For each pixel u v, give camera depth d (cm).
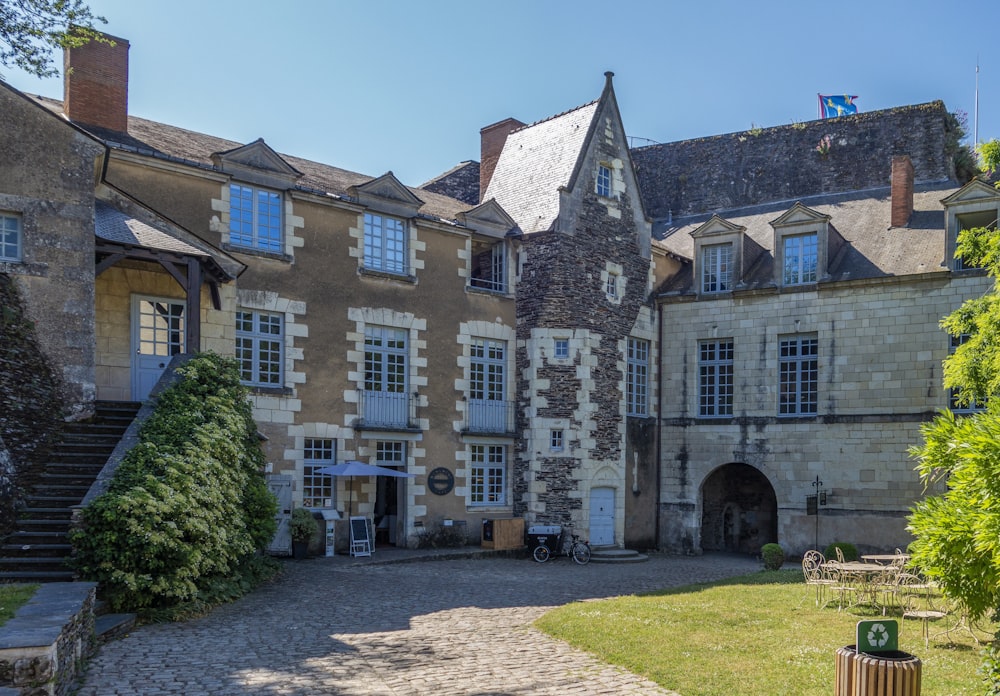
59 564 989
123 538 967
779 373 2166
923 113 2569
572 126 2219
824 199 2536
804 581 1508
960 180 2620
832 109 3294
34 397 1179
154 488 1008
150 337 1480
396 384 1870
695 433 2261
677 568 1864
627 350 2228
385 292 1852
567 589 1423
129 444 1099
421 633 1002
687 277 2378
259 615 1058
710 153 2923
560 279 2039
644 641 962
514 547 1928
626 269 2217
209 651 864
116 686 730
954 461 726
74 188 1273
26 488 1105
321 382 1727
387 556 1702
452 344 1964
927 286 1977
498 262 2123
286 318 1692
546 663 877
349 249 1800
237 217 1655
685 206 2931
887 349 2017
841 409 2062
